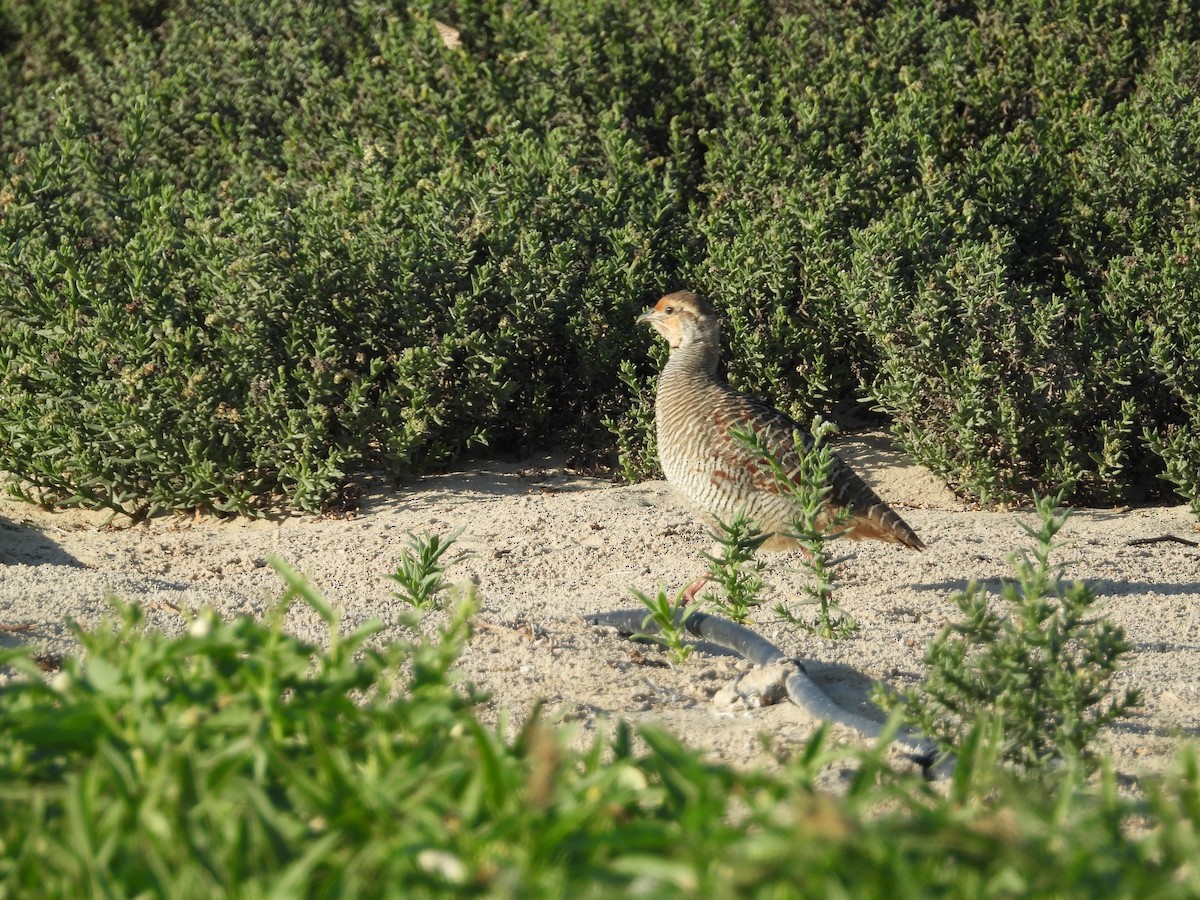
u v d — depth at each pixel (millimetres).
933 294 18641
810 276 20234
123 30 28938
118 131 25297
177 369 18234
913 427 19172
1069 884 4406
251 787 4949
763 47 24359
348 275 19141
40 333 18422
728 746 9156
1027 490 18922
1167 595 14344
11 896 4777
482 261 20531
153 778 5141
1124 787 8281
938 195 20516
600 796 5293
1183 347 18891
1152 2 24078
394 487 19234
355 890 4512
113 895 4590
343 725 6152
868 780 5324
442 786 5328
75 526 18266
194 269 18969
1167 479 18906
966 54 23859
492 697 10094
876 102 22688
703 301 15664
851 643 11930
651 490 19234
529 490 19266
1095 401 18922
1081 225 20688
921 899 4305
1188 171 20531
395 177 21141
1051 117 22859
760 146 21812
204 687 6000
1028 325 18797
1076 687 7988
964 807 5785
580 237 20875
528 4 26297
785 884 4367
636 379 19750
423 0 25969
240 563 16141
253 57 26297
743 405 15078
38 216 19891
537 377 20562
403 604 13250
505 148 22203
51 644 10703
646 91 24156
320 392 18250
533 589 14953
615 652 11453
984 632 8391
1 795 5102
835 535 13039
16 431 18391
